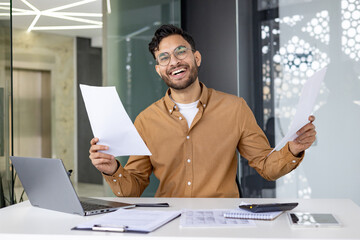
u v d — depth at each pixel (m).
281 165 1.93
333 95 3.24
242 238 1.12
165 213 1.42
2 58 2.33
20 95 3.33
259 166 2.09
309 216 1.34
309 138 1.76
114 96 1.61
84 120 3.34
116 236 1.18
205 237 1.14
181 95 2.19
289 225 1.26
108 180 1.93
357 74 3.17
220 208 1.57
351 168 3.19
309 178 3.32
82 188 3.32
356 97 3.17
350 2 3.18
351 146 3.19
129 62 3.53
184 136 2.15
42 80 3.28
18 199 2.69
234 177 2.18
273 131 3.44
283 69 3.41
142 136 2.24
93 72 3.34
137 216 1.39
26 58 3.18
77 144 3.35
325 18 3.26
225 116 2.18
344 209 1.50
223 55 3.76
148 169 2.22
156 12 3.73
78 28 3.28
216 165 2.13
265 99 3.47
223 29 3.76
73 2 3.26
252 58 3.52
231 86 3.72
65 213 1.54
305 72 3.33
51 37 3.21
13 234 1.25
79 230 1.27
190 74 2.12
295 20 3.36
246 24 3.55
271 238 1.12
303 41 3.34
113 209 1.56
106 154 1.66
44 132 3.38
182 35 2.15
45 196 1.58
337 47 3.23
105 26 3.38
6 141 2.33
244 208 1.44
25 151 3.41
